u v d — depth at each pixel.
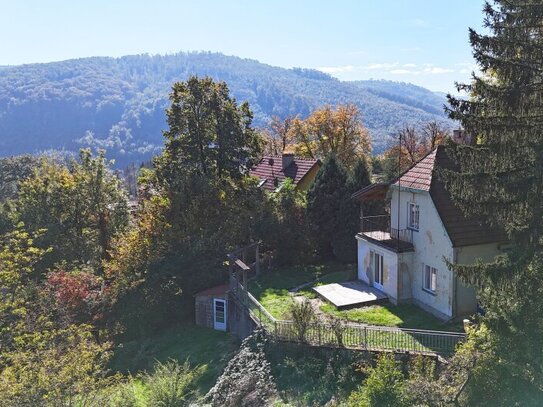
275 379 18.09
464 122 16.45
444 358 15.76
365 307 23.30
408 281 23.17
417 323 20.70
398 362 15.65
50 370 16.36
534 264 13.58
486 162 16.28
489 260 20.55
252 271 31.39
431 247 21.59
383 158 66.25
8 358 18.91
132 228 40.12
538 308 11.66
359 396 12.73
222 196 33.34
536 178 14.28
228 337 24.27
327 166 33.75
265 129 80.69
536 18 14.84
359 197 26.11
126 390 18.59
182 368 20.97
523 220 15.23
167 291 26.88
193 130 36.56
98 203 42.88
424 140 60.41
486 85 15.77
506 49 15.34
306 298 25.47
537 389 11.17
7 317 21.47
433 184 21.47
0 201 69.12
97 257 41.88
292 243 32.72
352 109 62.56
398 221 24.31
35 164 78.88
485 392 11.60
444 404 11.74
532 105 15.43
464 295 20.47
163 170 37.22
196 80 36.53
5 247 25.05
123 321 26.91
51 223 41.44
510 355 11.52
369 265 26.00
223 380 18.89
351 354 17.33
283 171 46.53
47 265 39.25
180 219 31.80
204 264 28.05
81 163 44.06
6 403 14.98
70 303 26.39
